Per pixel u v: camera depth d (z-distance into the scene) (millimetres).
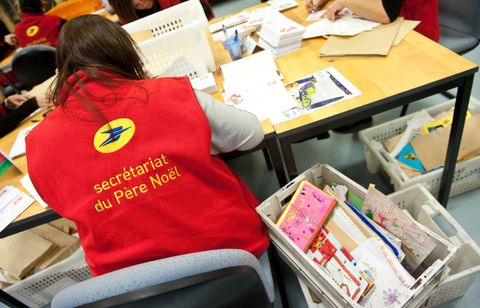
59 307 597
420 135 1434
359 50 1174
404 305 789
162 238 695
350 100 996
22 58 1919
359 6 1305
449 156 1188
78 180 685
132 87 762
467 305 1140
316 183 1193
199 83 1237
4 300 1305
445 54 1047
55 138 707
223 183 815
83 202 675
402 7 1265
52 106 1503
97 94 740
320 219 973
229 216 799
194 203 737
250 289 676
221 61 1445
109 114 722
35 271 1497
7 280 1455
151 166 692
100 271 743
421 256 883
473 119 1390
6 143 1357
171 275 551
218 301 643
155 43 1183
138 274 545
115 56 823
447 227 1357
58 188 699
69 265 1466
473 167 1334
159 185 695
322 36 1356
